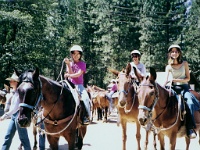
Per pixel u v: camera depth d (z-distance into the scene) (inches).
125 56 1774.1
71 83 266.4
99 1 1966.0
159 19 1798.7
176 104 253.0
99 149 381.4
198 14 1713.8
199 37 1635.1
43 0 1349.7
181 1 1873.8
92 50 1962.4
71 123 243.0
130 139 464.4
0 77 1155.9
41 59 1237.1
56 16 1835.6
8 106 332.5
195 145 406.6
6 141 280.4
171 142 249.3
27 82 204.7
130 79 336.2
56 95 233.8
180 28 1800.0
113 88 732.7
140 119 222.7
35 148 374.9
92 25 2007.9
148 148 387.5
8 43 1189.7
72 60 285.9
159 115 246.7
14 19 1131.3
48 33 1360.7
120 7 1889.8
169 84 269.9
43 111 237.1
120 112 343.9
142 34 1760.6
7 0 1253.7
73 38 1956.2
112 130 574.6
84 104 275.0
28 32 1225.4
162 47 1715.1
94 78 1932.8
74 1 2048.5
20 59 1146.7
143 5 1936.5
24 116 195.0
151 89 227.9
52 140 247.1
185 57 1596.9
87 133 531.2
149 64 1647.4
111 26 1846.7
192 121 255.4
